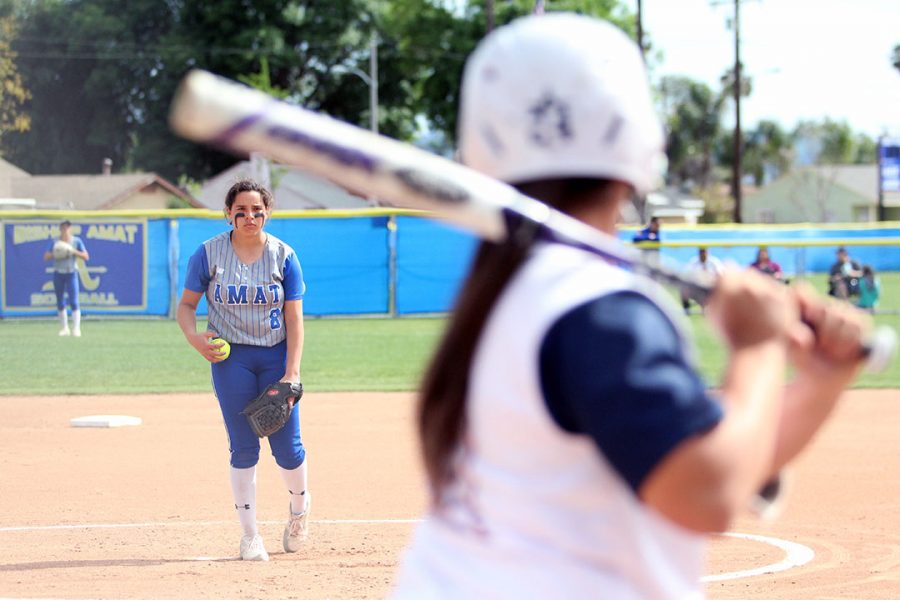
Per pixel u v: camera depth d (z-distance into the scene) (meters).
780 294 5.83
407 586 6.23
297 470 21.77
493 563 5.84
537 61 5.84
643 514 5.73
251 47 185.75
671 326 5.60
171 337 67.69
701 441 5.23
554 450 5.69
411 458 32.28
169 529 24.12
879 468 30.56
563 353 5.52
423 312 82.81
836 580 19.16
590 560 5.73
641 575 5.75
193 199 159.00
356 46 189.38
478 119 6.03
